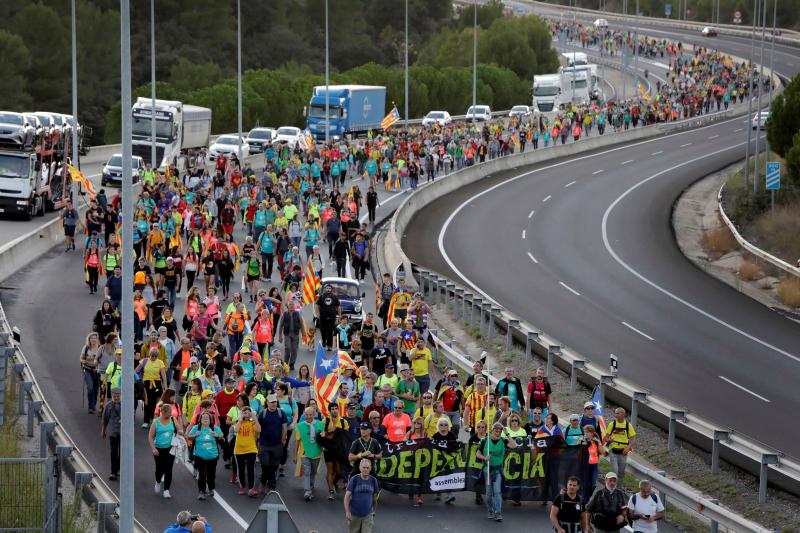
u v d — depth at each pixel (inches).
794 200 7155.5
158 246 4667.8
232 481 2802.7
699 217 7573.8
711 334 4687.5
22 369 3144.7
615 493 2258.9
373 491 2363.4
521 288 5418.3
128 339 1969.7
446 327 4608.8
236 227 6382.9
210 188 6412.4
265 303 3863.2
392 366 3068.4
